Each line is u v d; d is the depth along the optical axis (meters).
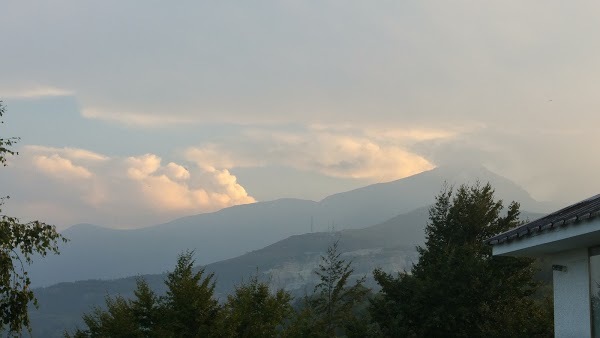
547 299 32.53
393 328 30.52
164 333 24.52
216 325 24.97
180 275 28.14
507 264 32.38
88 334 30.59
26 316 16.86
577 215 12.99
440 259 33.12
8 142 17.42
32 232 16.91
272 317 27.41
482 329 30.34
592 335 14.41
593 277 14.51
